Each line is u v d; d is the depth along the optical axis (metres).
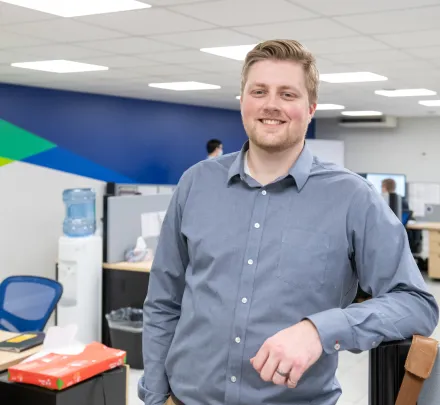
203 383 1.10
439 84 5.87
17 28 3.43
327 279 1.04
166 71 5.14
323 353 0.88
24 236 5.87
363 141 10.39
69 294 4.21
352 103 7.84
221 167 1.17
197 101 7.94
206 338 1.10
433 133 9.82
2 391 2.18
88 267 4.21
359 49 4.01
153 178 7.88
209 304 1.10
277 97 1.03
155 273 1.23
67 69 5.07
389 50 4.04
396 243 0.99
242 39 3.71
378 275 0.99
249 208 1.11
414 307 0.90
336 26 3.31
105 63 4.71
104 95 7.07
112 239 4.41
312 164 1.12
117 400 2.31
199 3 2.84
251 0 2.78
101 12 3.05
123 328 4.07
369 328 0.85
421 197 8.02
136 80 5.74
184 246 1.20
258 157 1.11
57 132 6.44
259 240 1.08
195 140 8.60
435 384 0.83
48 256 6.07
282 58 1.03
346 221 1.04
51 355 2.29
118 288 4.35
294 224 1.07
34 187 6.04
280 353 0.80
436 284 7.06
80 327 4.20
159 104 7.93
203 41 3.79
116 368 2.33
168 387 1.21
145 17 3.15
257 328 1.05
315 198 1.07
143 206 4.68
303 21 3.20
